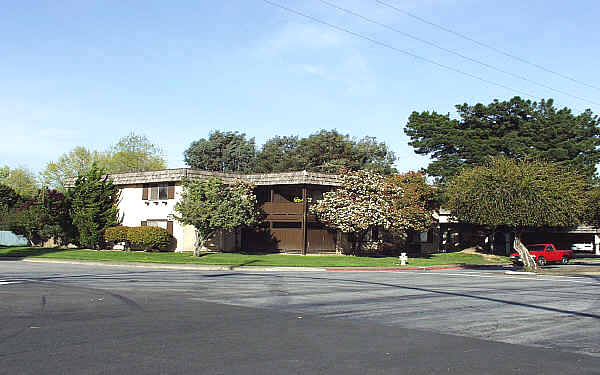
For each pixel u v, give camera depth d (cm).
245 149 7944
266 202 4106
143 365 735
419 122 5075
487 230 5234
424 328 1070
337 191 3897
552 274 2900
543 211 3014
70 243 4250
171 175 3788
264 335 963
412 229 4553
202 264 2916
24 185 6988
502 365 774
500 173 3130
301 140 7538
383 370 732
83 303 1330
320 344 895
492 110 4728
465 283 2123
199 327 1030
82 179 4056
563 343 948
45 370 702
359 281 2083
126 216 4078
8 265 2692
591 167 4691
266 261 3209
